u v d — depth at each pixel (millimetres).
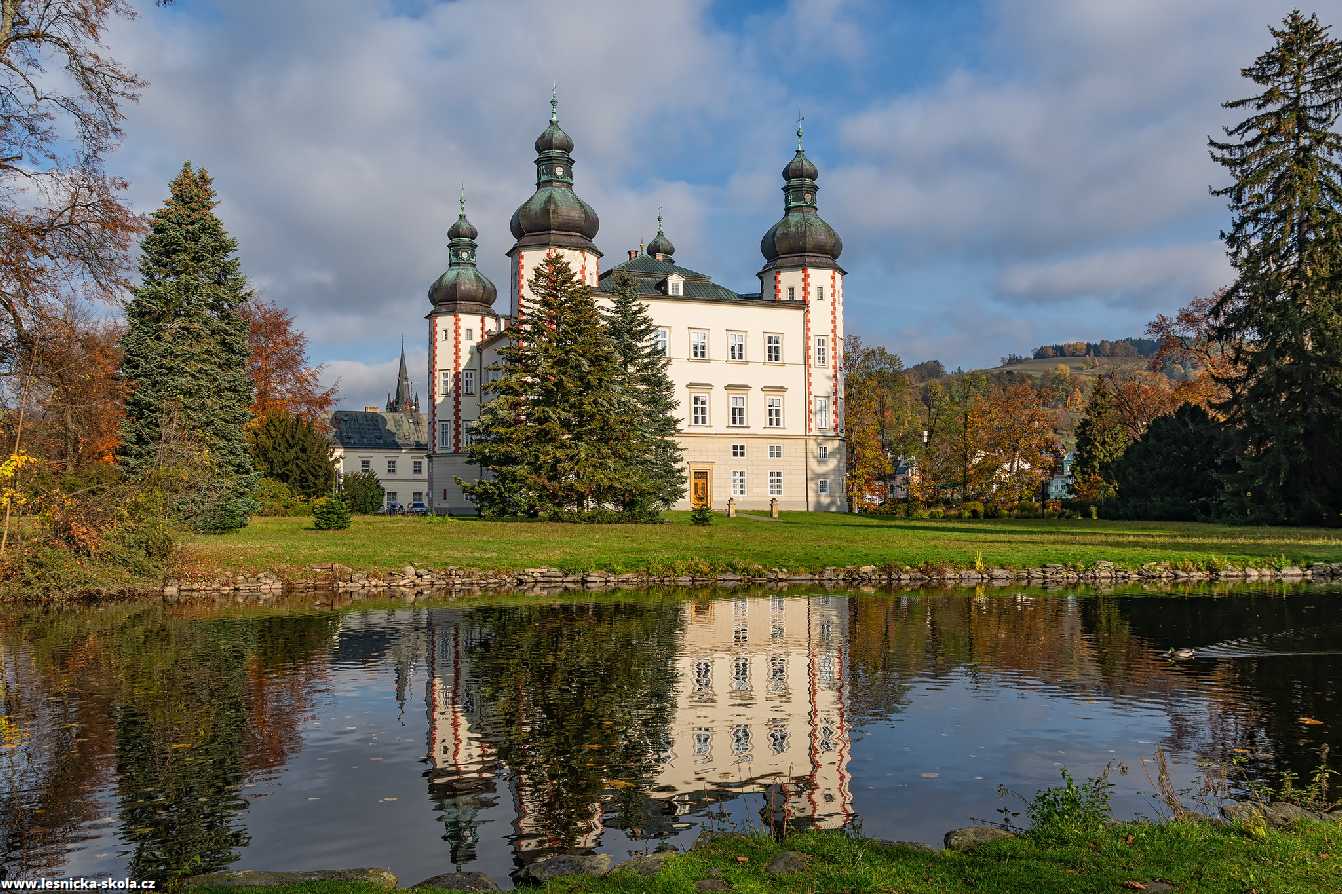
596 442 49000
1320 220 47344
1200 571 32125
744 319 67000
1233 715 13070
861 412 83625
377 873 7473
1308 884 6500
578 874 7219
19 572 25250
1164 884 6547
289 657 17234
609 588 28844
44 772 10570
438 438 73500
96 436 44375
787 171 70000
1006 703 13727
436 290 74062
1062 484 107312
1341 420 45250
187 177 44281
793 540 38812
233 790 9984
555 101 64125
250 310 62062
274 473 57812
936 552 34188
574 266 62875
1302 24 48625
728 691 14430
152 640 19188
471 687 14688
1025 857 7168
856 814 9227
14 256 22656
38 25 23156
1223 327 52344
